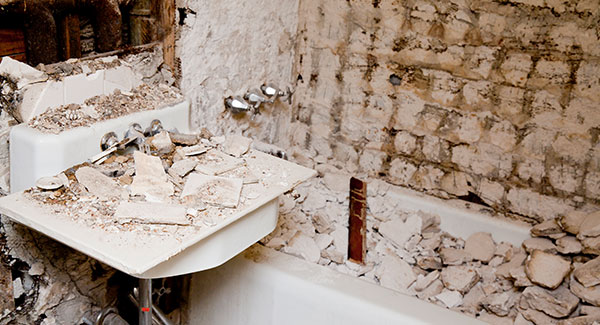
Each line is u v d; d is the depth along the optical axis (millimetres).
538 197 2295
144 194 1332
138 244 1165
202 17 1915
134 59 1743
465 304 1995
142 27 1786
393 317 1641
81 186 1330
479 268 2152
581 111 2148
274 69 2434
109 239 1168
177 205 1313
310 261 2012
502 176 2346
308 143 2703
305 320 1795
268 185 1484
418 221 2283
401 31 2361
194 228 1243
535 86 2195
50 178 1342
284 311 1830
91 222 1214
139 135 1527
